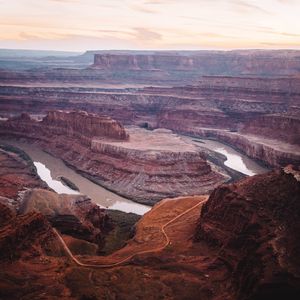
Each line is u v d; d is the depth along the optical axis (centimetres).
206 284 8794
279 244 8594
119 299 8250
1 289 8275
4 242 9394
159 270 9375
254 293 7725
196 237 10950
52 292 8388
